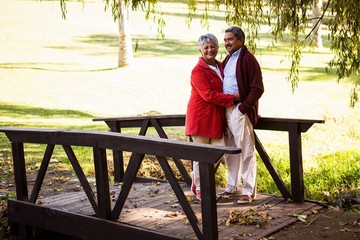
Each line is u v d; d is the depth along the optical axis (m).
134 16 33.91
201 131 5.66
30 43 26.62
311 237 4.85
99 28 31.28
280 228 5.02
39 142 5.75
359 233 4.93
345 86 19.88
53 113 15.72
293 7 6.45
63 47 26.27
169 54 25.27
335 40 7.29
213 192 4.40
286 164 10.13
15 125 13.74
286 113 16.55
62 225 5.62
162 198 6.13
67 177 8.49
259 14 7.43
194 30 30.80
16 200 6.10
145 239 4.88
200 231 4.54
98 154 5.23
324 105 17.52
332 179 9.16
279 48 26.33
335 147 12.21
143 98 18.42
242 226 5.08
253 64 5.48
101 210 5.29
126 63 22.50
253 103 5.48
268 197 6.06
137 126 7.22
